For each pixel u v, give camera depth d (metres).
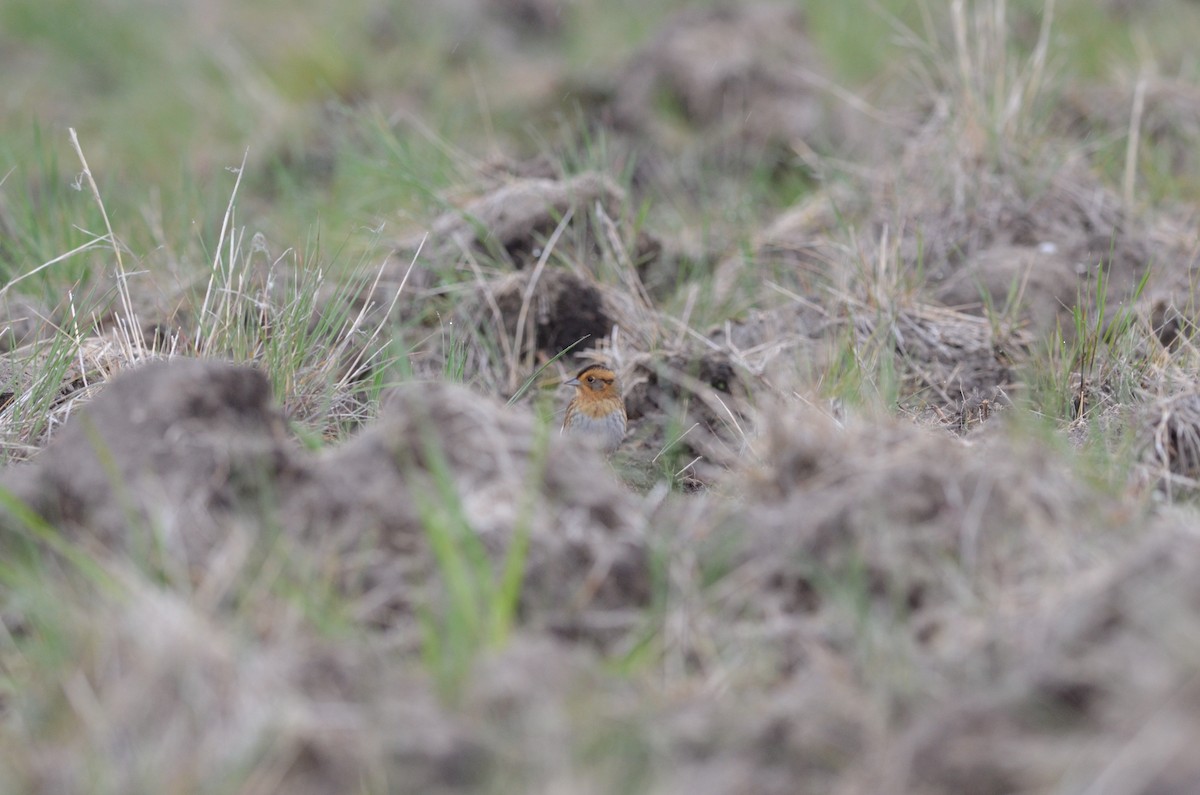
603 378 12.77
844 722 6.92
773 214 20.02
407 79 27.19
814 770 6.79
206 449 8.54
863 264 15.07
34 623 8.05
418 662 7.49
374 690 7.12
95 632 7.41
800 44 24.20
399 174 17.98
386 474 8.48
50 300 15.08
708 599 8.09
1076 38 22.78
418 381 12.98
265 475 8.50
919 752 6.54
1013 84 18.00
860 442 9.16
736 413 13.13
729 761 6.85
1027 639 7.22
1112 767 6.13
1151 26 24.47
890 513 8.26
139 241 17.22
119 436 8.71
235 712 6.88
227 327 12.20
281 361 11.96
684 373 13.66
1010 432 9.55
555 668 7.13
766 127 22.45
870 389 11.98
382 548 8.16
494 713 6.90
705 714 7.10
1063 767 6.29
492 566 7.99
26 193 18.27
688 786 6.70
